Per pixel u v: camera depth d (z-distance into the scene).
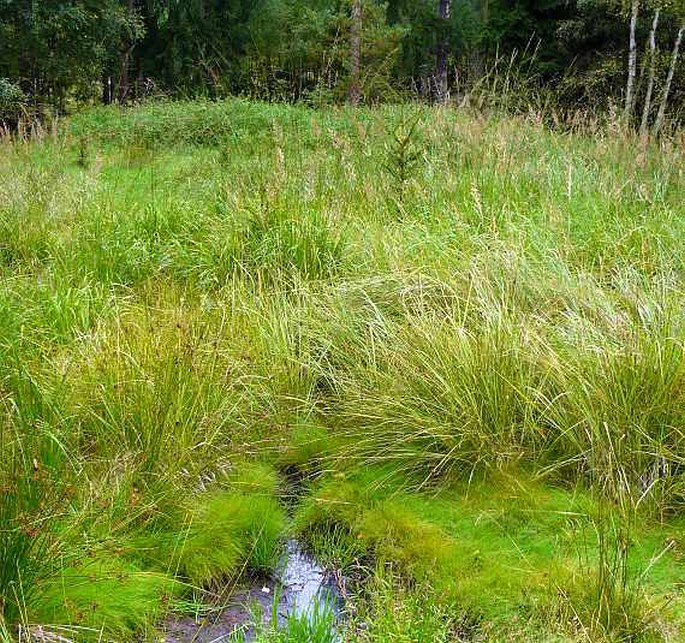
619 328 3.74
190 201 6.92
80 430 3.25
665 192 6.64
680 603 2.63
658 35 14.84
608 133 8.12
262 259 5.25
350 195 6.70
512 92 8.88
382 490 3.37
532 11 16.70
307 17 19.00
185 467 3.24
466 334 3.76
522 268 4.56
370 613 2.64
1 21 16.44
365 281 4.64
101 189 7.34
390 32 17.81
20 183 7.00
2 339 3.88
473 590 2.75
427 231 5.58
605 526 3.01
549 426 3.51
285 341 4.19
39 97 17.23
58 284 4.91
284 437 3.72
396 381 3.72
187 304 4.67
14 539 2.40
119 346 3.61
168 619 2.67
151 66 20.12
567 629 2.51
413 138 8.11
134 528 2.94
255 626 2.55
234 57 19.53
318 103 11.41
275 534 3.11
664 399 3.34
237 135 11.74
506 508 3.19
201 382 3.50
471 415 3.47
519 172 7.05
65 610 2.49
